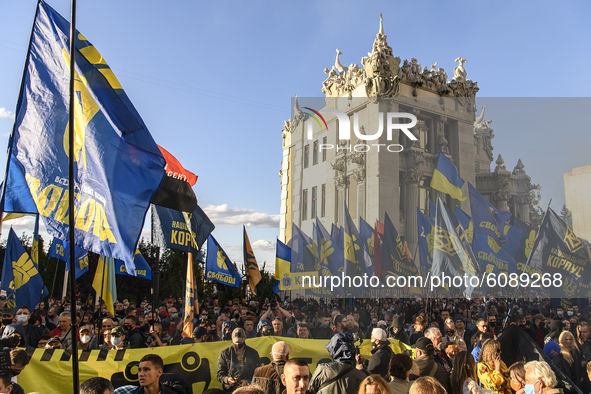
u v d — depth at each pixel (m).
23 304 10.59
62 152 4.80
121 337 6.64
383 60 24.02
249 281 13.91
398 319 9.68
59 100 4.89
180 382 4.99
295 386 3.88
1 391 3.81
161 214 8.96
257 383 4.82
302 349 7.12
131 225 4.58
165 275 31.88
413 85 25.33
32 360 5.52
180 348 6.34
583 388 7.18
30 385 5.43
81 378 5.66
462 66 27.59
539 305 16.38
